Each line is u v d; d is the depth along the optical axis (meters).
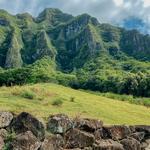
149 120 50.34
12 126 13.02
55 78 189.12
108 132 15.05
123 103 69.19
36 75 167.88
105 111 48.34
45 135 13.30
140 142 15.72
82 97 64.75
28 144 12.48
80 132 14.20
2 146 12.33
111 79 181.50
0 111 13.02
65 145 13.78
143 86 152.38
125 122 41.00
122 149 14.75
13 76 158.88
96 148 14.23
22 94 43.59
